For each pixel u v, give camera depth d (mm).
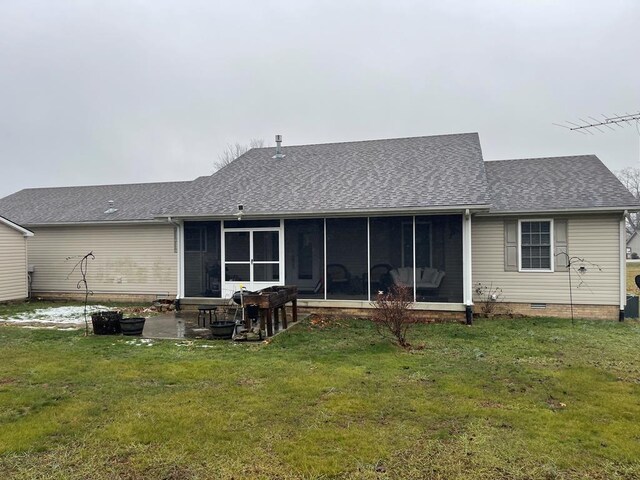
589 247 11273
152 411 4730
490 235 11938
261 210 11680
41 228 16297
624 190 11328
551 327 9875
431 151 13969
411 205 10602
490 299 11852
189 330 9562
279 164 14984
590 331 9344
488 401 5008
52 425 4375
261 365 6602
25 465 3615
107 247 15727
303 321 10523
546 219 11516
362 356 7141
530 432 4156
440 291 10711
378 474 3447
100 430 4258
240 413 4664
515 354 7262
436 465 3578
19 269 15367
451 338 8625
